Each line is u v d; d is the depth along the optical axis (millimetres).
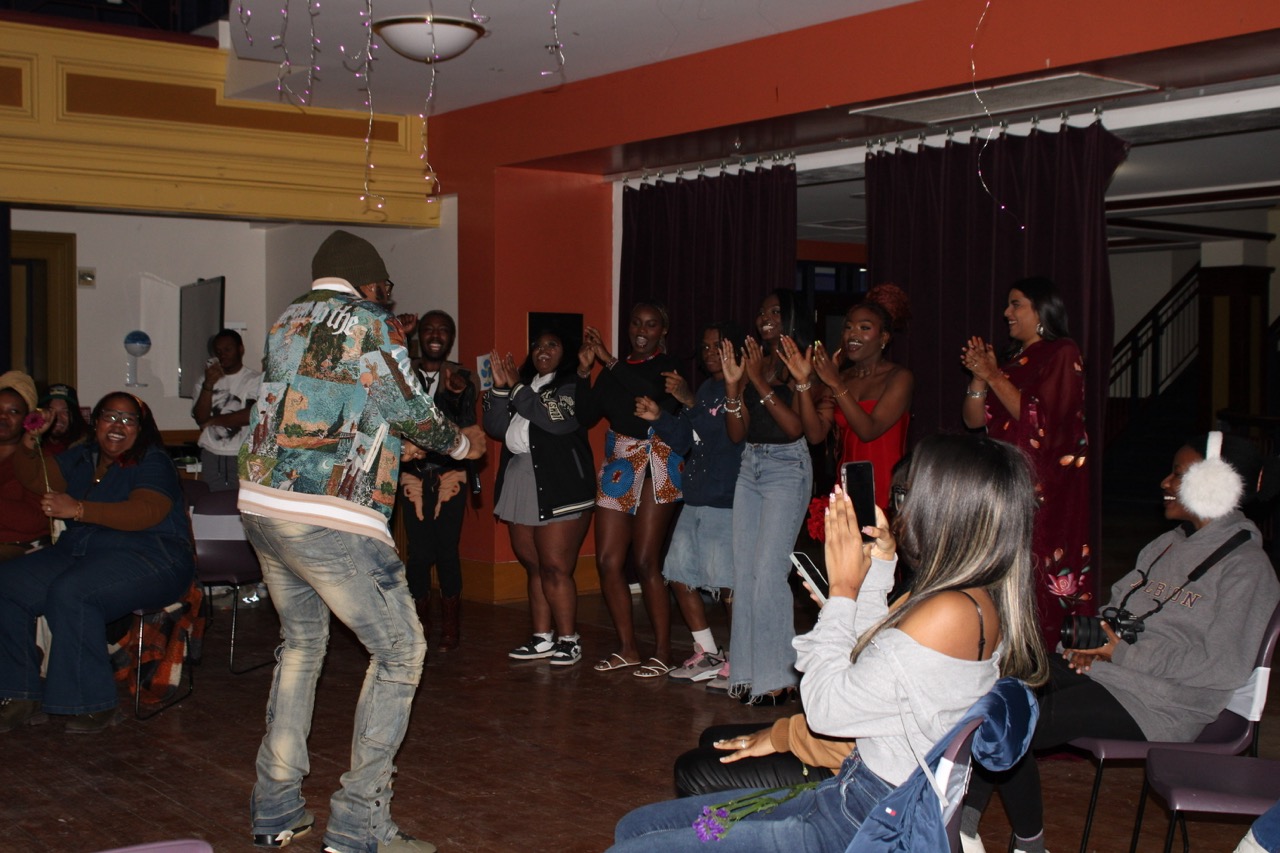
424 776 4324
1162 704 3230
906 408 4938
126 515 4785
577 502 5789
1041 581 4586
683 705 5270
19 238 8945
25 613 4844
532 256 7680
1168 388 15422
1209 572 3254
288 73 6645
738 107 6000
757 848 2174
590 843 3705
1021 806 3084
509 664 6020
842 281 14328
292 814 3652
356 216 7848
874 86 5383
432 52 5625
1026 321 4676
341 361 3309
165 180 7301
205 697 5344
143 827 3805
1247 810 2746
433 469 6238
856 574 2248
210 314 9336
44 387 9156
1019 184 5555
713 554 5410
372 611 3383
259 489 3326
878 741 2078
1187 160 8086
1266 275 14023
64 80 6961
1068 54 4672
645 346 5617
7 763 4422
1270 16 4109
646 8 5375
